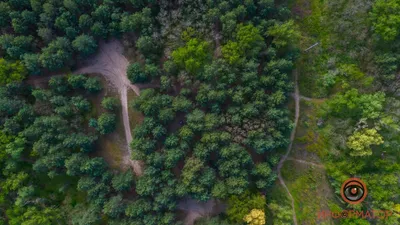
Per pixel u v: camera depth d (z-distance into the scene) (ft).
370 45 178.19
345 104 180.14
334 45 184.03
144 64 182.60
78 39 171.53
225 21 169.58
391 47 175.42
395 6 161.79
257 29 167.73
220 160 179.32
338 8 179.32
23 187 182.39
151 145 176.65
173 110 179.22
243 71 174.19
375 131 174.50
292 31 166.71
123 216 183.73
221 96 170.71
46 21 172.14
